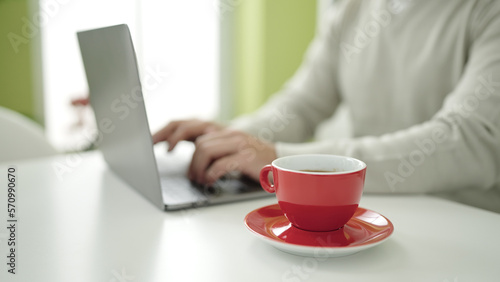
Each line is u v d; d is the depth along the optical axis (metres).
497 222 0.52
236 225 0.51
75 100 1.76
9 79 1.71
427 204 0.60
